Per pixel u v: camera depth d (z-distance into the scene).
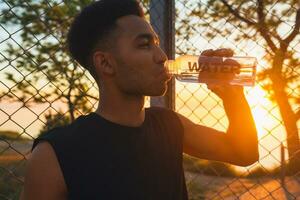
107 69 1.35
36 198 1.26
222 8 3.35
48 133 1.32
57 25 2.60
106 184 1.29
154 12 2.27
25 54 2.35
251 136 1.61
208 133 1.63
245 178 3.43
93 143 1.31
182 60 1.68
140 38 1.34
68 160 1.27
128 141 1.35
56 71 2.47
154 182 1.37
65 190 1.28
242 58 1.64
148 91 1.35
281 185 3.33
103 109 1.38
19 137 2.16
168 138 1.46
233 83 1.63
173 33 2.29
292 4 3.18
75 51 1.41
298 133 2.94
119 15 1.35
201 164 3.37
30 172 1.27
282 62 3.39
